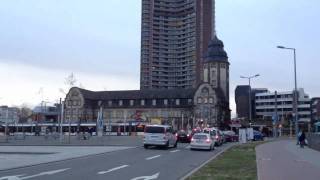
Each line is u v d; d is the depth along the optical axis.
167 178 17.00
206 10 164.12
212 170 19.72
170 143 40.94
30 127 111.69
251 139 67.62
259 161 25.44
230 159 27.06
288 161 25.50
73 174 17.97
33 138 71.31
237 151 36.34
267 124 120.62
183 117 130.00
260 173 18.62
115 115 137.00
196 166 22.70
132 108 135.88
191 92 132.75
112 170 19.77
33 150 35.81
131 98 136.88
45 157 27.80
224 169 20.33
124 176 17.41
